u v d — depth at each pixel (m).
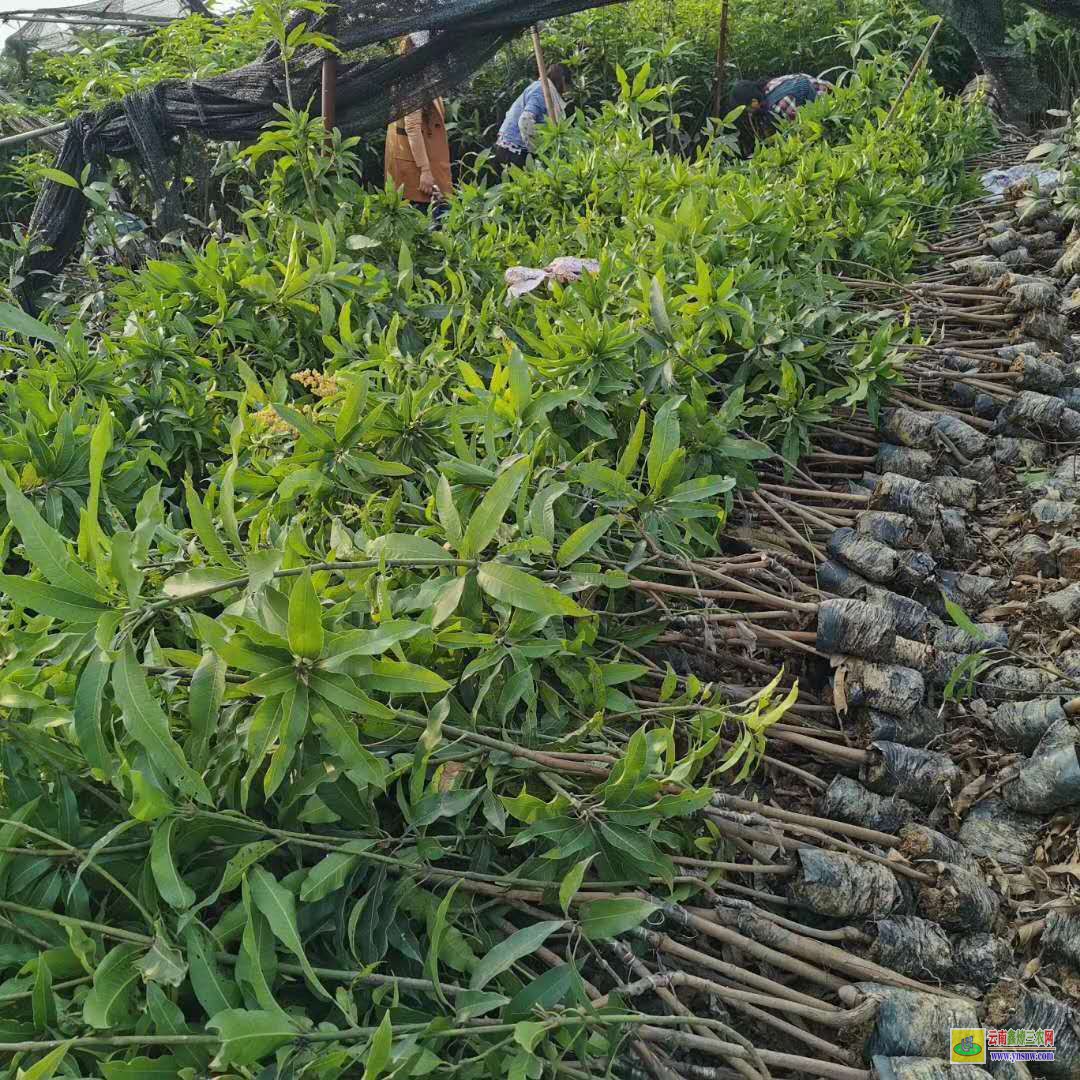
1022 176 6.05
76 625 1.71
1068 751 2.23
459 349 3.25
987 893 2.10
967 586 3.00
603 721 2.12
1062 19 4.54
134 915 1.62
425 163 5.65
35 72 7.59
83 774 1.68
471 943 1.75
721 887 2.06
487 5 4.20
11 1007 1.48
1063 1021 1.89
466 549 1.86
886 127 6.09
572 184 4.96
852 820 2.24
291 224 4.00
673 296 3.56
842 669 2.46
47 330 1.72
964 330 4.28
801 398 3.37
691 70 8.18
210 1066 1.40
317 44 4.04
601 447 2.95
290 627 1.50
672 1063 1.74
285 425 2.45
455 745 1.92
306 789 1.69
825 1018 1.83
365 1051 1.44
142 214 4.95
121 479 2.55
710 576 2.61
